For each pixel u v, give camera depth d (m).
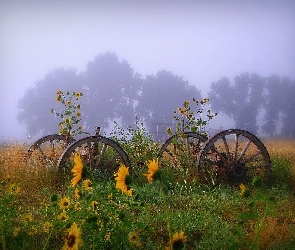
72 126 8.08
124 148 7.86
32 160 7.31
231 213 4.57
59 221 3.08
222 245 3.23
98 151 7.16
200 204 4.89
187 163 7.03
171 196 5.33
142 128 8.30
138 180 6.64
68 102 8.14
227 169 6.81
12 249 3.00
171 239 2.03
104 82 70.44
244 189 2.43
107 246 3.01
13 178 6.13
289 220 4.22
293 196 5.77
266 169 7.02
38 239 3.38
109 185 5.63
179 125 7.75
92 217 2.58
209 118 7.87
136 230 3.51
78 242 1.97
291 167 7.74
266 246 3.27
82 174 2.30
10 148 8.84
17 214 3.90
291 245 3.23
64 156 6.61
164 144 7.76
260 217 4.25
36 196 5.34
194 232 3.82
